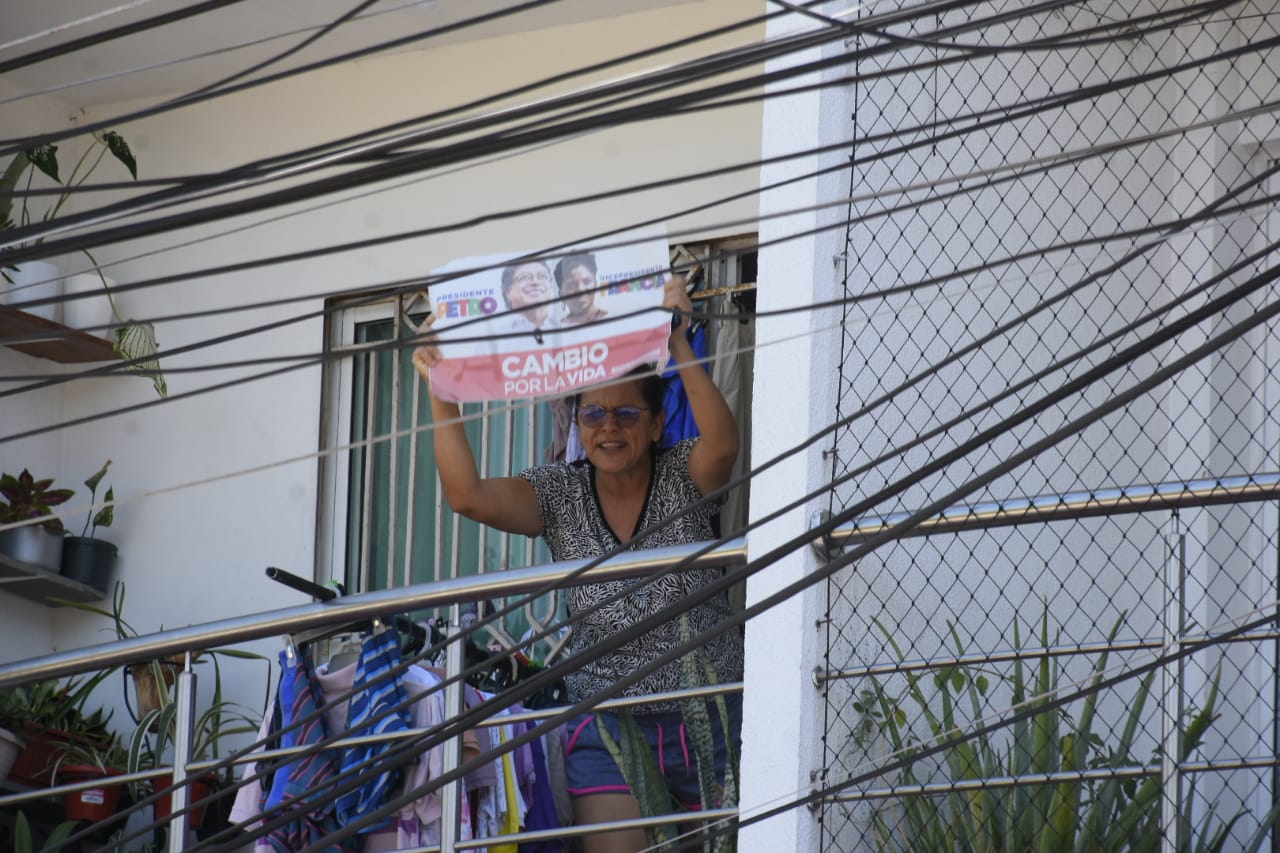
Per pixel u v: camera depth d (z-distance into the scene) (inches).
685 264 259.1
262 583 745.0
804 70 232.7
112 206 240.7
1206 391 585.6
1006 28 563.2
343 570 735.7
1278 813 466.6
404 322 737.0
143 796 665.6
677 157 682.8
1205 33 599.2
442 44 745.0
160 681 697.0
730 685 447.8
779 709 451.8
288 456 748.6
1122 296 589.3
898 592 503.8
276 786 474.6
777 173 481.7
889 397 265.9
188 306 771.4
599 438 511.5
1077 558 562.3
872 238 503.2
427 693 323.3
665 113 232.5
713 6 689.6
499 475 711.7
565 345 361.7
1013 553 547.2
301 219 757.9
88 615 772.0
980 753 467.2
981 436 243.8
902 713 477.1
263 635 460.4
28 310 738.8
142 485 772.0
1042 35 576.1
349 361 748.6
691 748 488.1
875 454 498.0
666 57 693.3
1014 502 438.6
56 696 705.0
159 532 767.1
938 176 534.9
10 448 772.0
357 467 743.1
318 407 745.6
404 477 734.5
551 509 526.0
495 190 718.5
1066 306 574.9
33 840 674.2
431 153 234.8
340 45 753.6
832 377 479.5
